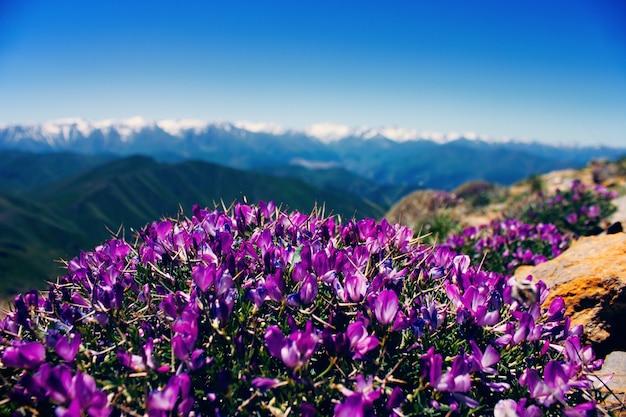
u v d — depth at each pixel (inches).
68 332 104.0
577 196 400.5
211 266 100.6
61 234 6063.0
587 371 102.5
